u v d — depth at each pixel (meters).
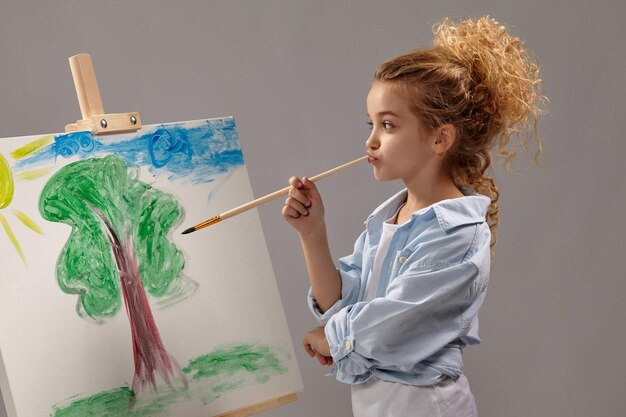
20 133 2.56
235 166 1.79
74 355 1.50
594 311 2.70
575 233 2.68
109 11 2.58
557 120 2.64
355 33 2.66
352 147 2.71
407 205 1.62
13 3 2.54
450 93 1.50
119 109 2.60
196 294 1.67
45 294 1.49
